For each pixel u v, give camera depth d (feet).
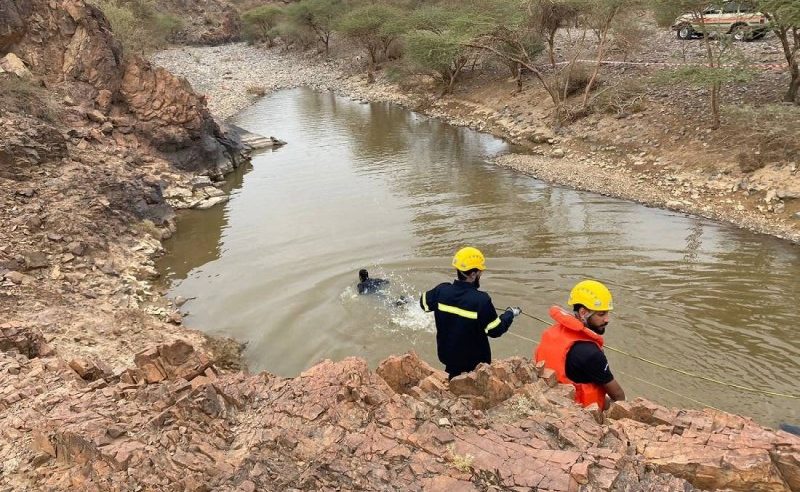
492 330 15.43
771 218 44.37
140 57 66.44
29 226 38.70
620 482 9.87
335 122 101.91
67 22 63.10
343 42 186.70
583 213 48.73
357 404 12.83
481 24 81.61
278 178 66.28
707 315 30.07
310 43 201.67
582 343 13.15
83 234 40.06
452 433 11.54
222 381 14.88
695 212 47.70
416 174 65.05
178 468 11.58
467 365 15.76
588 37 116.88
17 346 22.13
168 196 56.59
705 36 57.16
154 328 30.50
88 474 11.85
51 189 43.98
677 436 11.10
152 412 13.98
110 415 13.91
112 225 43.96
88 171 48.34
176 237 47.85
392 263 38.91
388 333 29.58
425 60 105.29
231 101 122.62
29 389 17.13
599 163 63.72
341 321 31.07
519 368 13.41
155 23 187.83
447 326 15.66
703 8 56.95
